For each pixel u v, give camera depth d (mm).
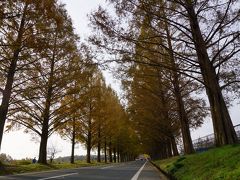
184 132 19859
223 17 11469
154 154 75438
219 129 11172
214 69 11609
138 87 21078
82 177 10992
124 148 70812
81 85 22047
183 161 12422
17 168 17219
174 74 19141
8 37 15867
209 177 6820
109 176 11938
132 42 11680
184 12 12203
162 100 24359
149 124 29188
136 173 14453
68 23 17922
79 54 20984
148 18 11469
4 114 16141
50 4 15898
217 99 11297
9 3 14469
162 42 13523
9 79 16500
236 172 5750
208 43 12695
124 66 13594
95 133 38656
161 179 11352
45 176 11492
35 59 17188
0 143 15805
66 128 25344
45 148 22844
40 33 16344
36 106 21453
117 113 39188
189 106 24031
